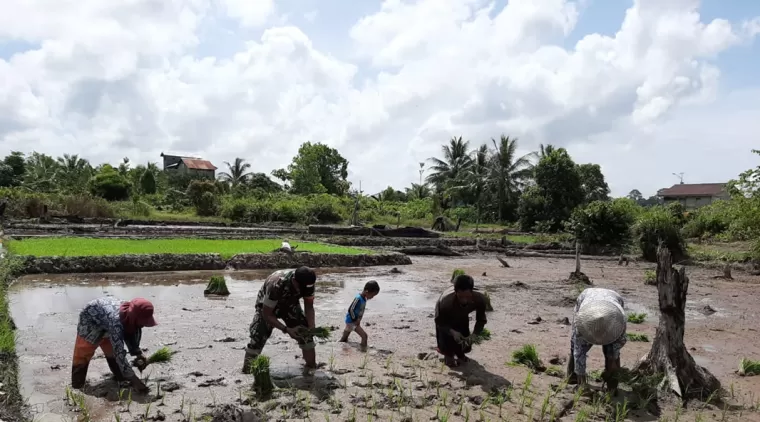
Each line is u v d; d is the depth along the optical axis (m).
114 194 52.94
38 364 6.88
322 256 21.42
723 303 14.20
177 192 56.59
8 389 5.62
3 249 17.42
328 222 48.75
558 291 15.68
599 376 6.80
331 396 5.89
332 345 8.28
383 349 8.10
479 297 7.12
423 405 5.74
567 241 34.62
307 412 5.36
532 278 19.11
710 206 39.06
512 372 7.07
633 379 6.32
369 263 22.34
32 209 36.41
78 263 16.80
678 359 6.43
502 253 30.64
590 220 31.66
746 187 23.64
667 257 6.59
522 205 52.94
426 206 57.66
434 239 33.25
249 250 21.53
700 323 11.30
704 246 32.03
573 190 51.12
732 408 5.96
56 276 15.89
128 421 5.07
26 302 11.66
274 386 6.05
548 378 6.88
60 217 35.94
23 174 62.22
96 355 7.36
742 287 17.52
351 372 6.82
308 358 6.91
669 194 77.56
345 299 13.43
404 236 36.50
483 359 7.72
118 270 17.31
